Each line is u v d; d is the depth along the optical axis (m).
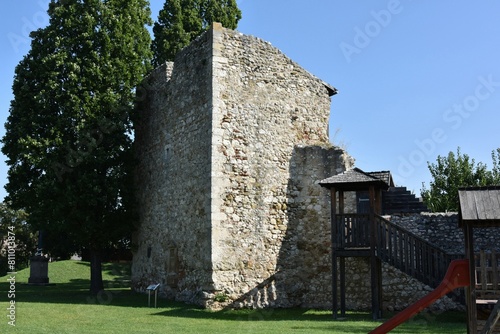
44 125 18.97
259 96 16.95
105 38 19.56
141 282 19.81
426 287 15.37
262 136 16.78
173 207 17.77
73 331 10.53
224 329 11.33
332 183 13.80
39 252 25.75
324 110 18.31
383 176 18.53
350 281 16.23
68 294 19.00
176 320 12.77
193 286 16.05
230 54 16.62
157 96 19.70
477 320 9.08
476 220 8.31
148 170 19.92
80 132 18.70
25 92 19.12
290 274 16.47
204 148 16.17
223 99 16.23
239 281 15.59
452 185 27.86
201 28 27.88
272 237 16.39
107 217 19.59
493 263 8.73
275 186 16.75
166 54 26.80
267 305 15.90
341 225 13.90
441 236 15.66
